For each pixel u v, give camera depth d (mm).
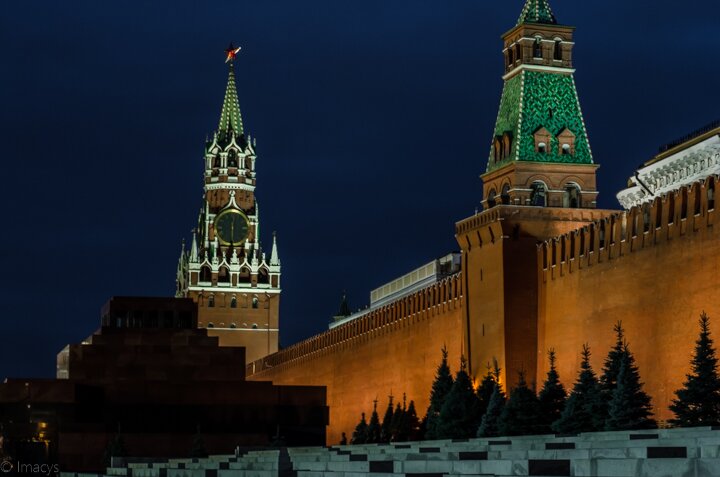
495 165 126250
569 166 122375
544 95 123875
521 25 124125
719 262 88562
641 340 99062
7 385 156000
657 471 37781
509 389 117250
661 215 97375
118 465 114062
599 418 86250
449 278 137875
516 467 44375
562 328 113375
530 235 119875
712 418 77625
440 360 140250
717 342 88062
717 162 114562
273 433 163250
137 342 173625
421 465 51594
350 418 179250
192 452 135375
